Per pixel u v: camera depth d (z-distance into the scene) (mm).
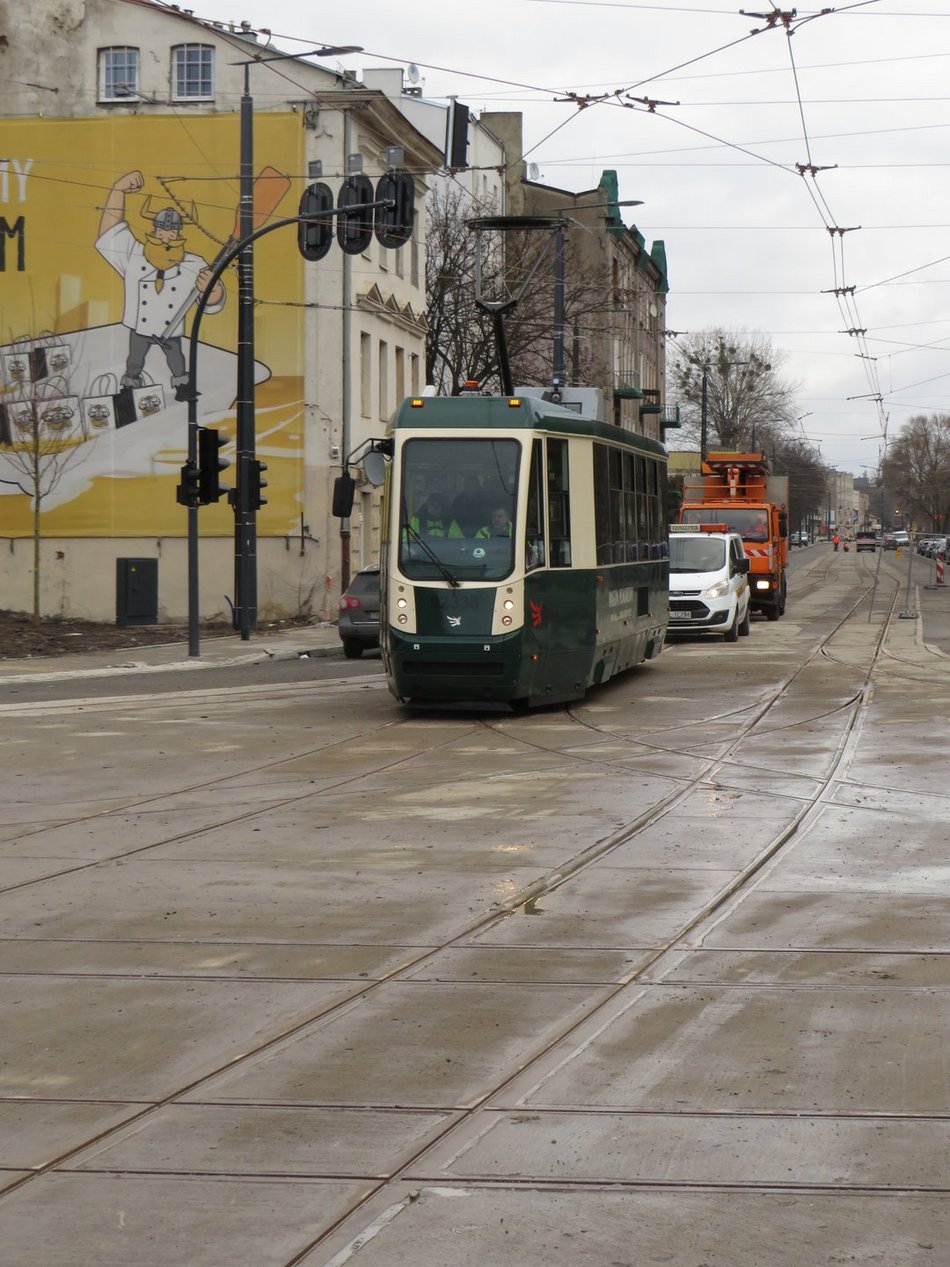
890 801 12562
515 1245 4441
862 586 71062
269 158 43906
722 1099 5684
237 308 43875
